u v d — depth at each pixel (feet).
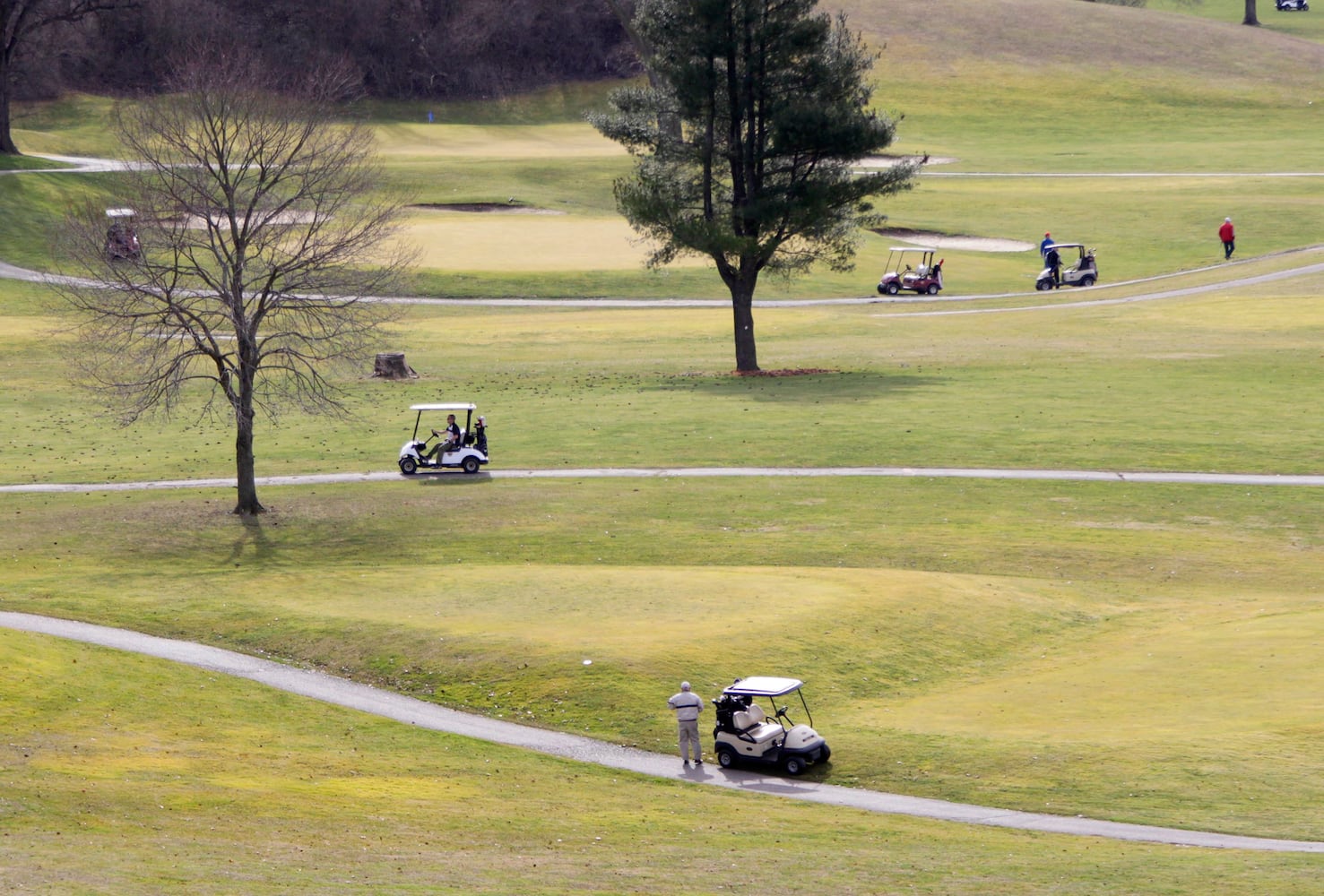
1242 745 184.34
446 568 306.35
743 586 279.28
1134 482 377.71
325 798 172.96
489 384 564.30
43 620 268.62
